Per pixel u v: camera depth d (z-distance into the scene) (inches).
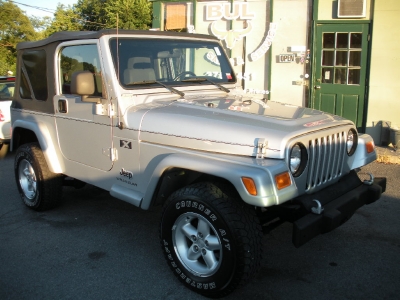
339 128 131.4
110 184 150.7
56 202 188.7
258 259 113.7
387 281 132.1
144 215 188.5
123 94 141.3
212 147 119.6
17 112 197.8
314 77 339.3
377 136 327.9
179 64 163.9
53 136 174.7
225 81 176.6
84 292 127.4
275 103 152.3
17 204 203.9
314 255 149.6
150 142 133.3
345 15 319.3
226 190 116.6
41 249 155.6
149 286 130.5
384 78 320.5
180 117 129.0
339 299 122.8
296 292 126.5
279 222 133.0
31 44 183.0
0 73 837.2
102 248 156.2
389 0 308.3
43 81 176.6
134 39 151.9
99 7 689.0
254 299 122.8
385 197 207.0
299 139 114.9
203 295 123.7
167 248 128.8
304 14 335.3
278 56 345.4
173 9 372.2
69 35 159.5
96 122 150.1
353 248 154.5
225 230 112.0
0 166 281.1
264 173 106.1
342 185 135.1
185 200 120.0
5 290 128.6
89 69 152.9
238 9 351.9
